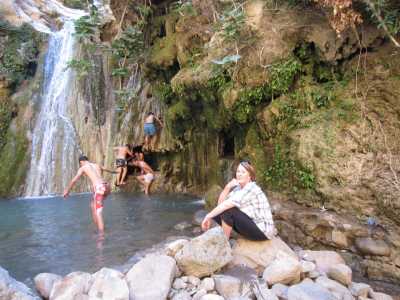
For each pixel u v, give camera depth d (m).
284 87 6.16
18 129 11.57
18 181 10.62
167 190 9.88
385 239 4.31
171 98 9.41
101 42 11.95
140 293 3.36
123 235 5.68
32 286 3.86
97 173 6.36
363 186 4.79
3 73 12.16
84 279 3.55
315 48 6.07
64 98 11.60
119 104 10.80
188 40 8.02
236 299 3.27
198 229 5.83
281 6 6.62
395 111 5.11
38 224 6.54
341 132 5.24
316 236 4.82
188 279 3.62
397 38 5.65
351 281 3.85
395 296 3.80
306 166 5.33
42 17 15.12
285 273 3.62
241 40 6.57
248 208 4.09
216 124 7.65
